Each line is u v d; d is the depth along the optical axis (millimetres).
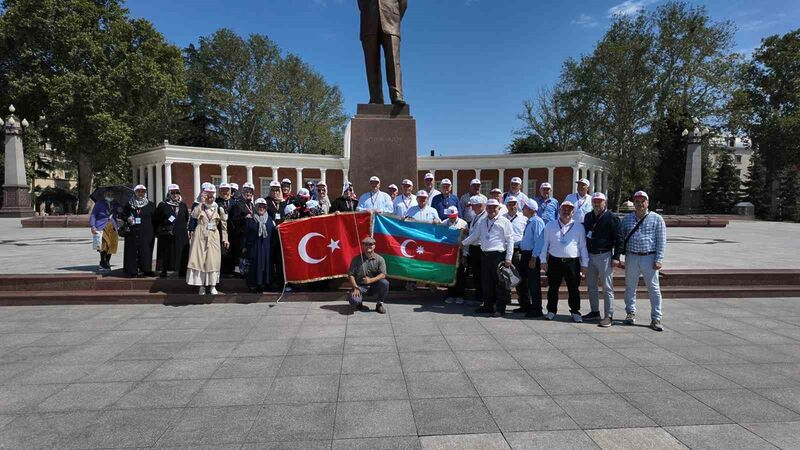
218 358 5152
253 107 51062
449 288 8266
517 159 43438
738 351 5469
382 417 3725
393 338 5926
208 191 7844
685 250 14555
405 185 9445
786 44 40594
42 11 31891
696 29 40031
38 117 35031
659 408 3900
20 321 6777
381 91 11266
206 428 3551
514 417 3727
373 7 10875
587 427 3566
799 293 8703
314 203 8500
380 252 8219
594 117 46594
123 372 4727
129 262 8508
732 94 39844
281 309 7512
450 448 3258
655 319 6414
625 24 42250
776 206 39406
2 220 28438
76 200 45656
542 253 7000
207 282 7832
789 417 3754
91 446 3293
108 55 35375
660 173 40094
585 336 6090
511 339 5918
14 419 3707
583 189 8727
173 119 48188
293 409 3873
